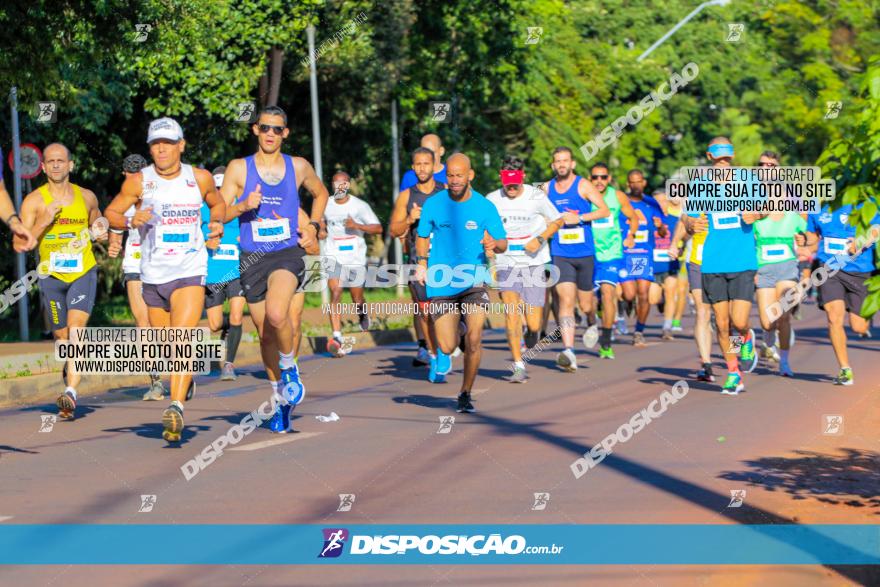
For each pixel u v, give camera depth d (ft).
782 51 165.27
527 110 139.64
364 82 111.14
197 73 86.38
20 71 58.85
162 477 30.04
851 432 36.60
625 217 67.77
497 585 20.68
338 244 63.36
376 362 59.82
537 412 41.32
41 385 48.11
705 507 26.23
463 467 31.14
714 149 46.73
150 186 34.65
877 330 80.07
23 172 67.41
